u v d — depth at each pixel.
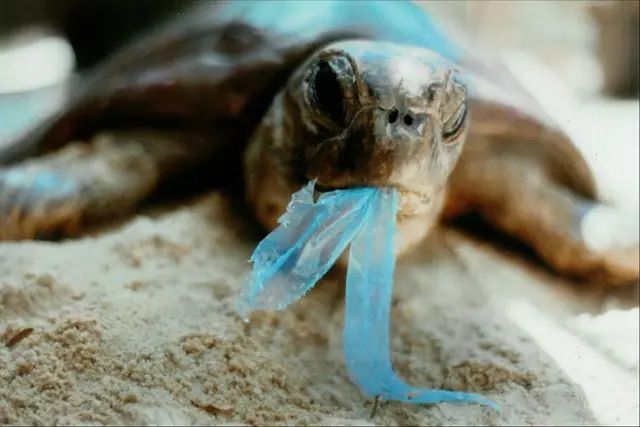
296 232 0.72
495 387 0.76
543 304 0.88
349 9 0.91
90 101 0.91
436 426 0.72
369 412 0.73
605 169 1.06
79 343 0.72
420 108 0.76
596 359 0.80
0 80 1.20
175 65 0.90
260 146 0.85
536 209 0.93
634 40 1.94
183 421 0.69
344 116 0.77
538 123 0.93
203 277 0.80
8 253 0.78
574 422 0.73
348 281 0.72
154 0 1.04
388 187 0.75
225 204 0.89
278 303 0.71
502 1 1.92
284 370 0.74
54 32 1.35
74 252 0.80
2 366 0.70
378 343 0.72
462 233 0.96
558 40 2.21
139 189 0.88
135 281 0.78
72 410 0.69
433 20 0.98
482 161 0.92
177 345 0.74
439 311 0.82
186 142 0.91
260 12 0.92
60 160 0.87
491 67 0.98
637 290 0.94
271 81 0.89
